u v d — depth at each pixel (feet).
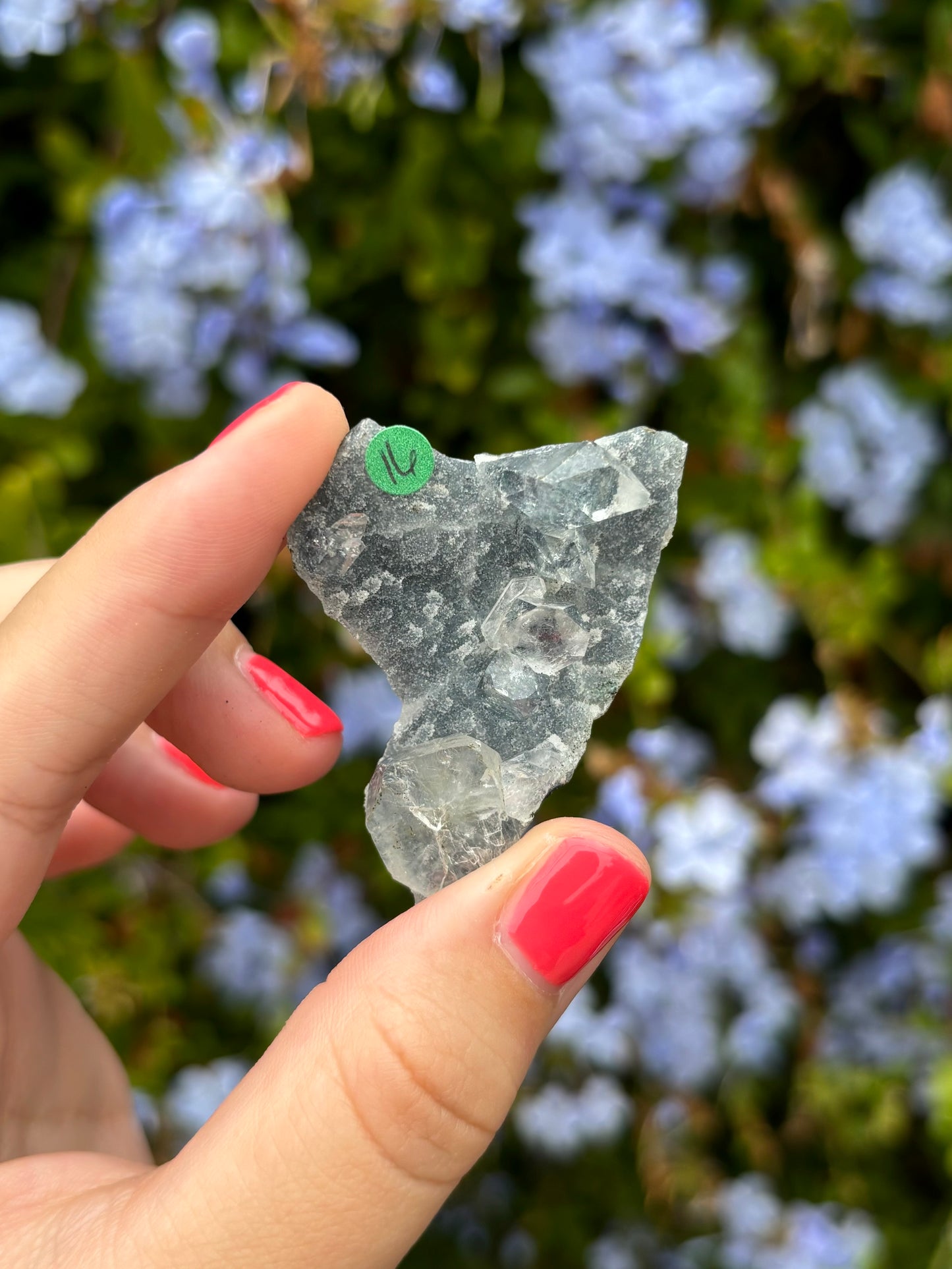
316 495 0.42
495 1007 0.38
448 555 0.44
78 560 0.39
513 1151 0.86
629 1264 0.83
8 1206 0.39
